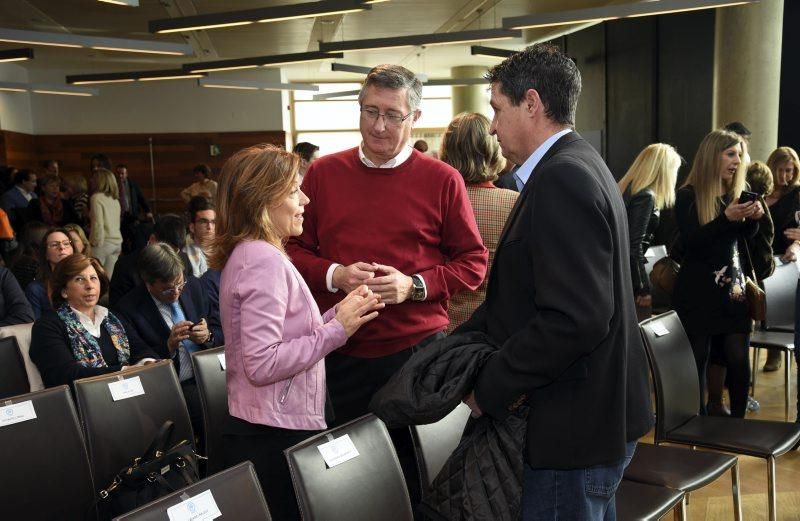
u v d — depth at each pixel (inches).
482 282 91.0
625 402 55.0
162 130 526.3
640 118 352.8
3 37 240.2
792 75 276.8
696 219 130.5
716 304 129.9
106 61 466.9
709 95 301.1
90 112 518.9
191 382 124.1
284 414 68.3
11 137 468.4
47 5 309.1
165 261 125.1
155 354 123.3
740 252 135.5
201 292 137.0
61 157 519.8
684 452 98.0
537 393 55.0
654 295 184.7
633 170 146.6
